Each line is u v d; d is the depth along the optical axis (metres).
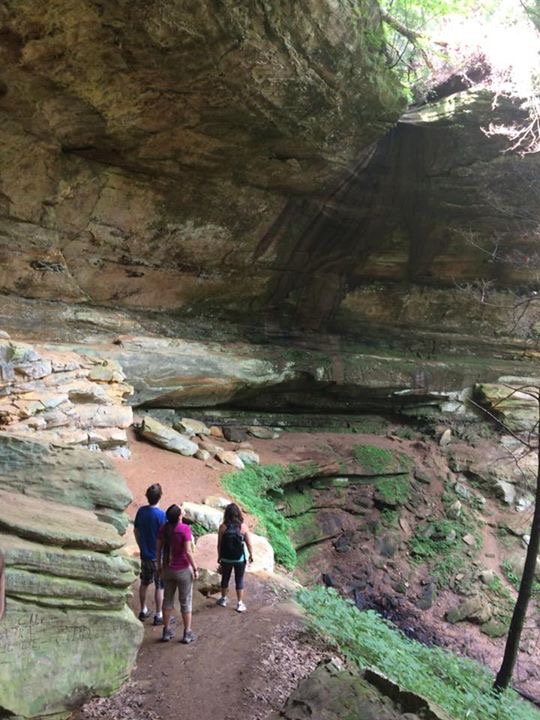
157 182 13.34
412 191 17.12
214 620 7.15
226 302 17.31
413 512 16.97
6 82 9.66
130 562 5.12
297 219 16.42
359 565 15.36
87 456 5.92
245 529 7.69
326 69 11.12
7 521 4.34
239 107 11.33
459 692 7.37
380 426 20.03
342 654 6.83
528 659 13.66
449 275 19.69
